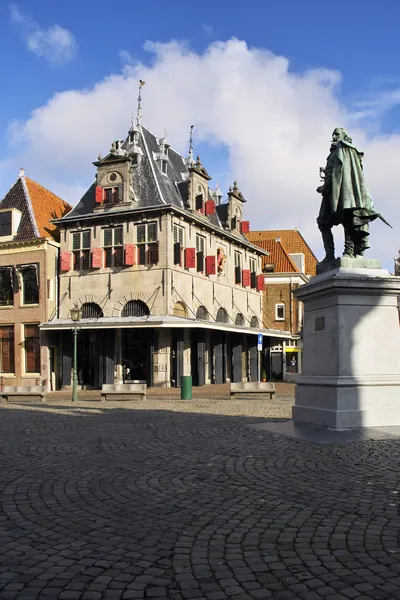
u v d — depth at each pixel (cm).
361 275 1116
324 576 424
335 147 1219
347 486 685
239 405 1900
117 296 3294
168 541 506
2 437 1163
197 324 3006
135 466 837
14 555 478
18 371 3425
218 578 425
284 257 4991
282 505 611
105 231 3362
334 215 1196
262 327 4353
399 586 405
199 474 771
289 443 986
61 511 609
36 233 3466
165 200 3341
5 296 3522
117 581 422
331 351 1135
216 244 3772
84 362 3416
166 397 2459
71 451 977
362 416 1098
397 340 1140
